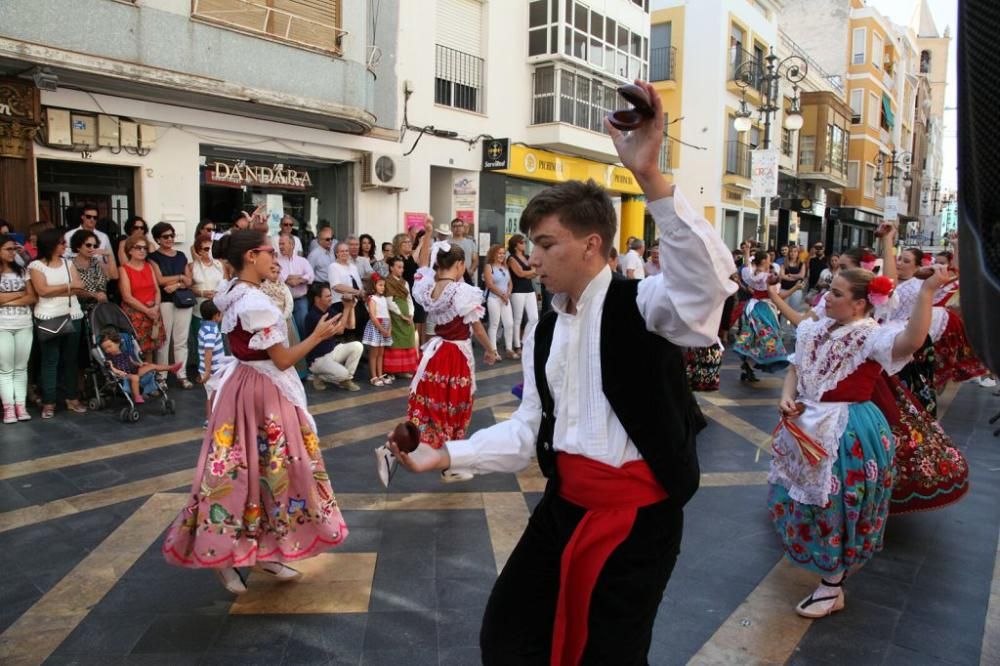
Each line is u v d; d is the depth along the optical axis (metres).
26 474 4.75
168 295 7.42
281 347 3.16
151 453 5.22
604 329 1.80
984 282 0.67
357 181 11.71
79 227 7.39
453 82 13.59
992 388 8.66
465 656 2.81
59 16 7.36
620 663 1.83
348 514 4.21
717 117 22.08
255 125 10.01
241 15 9.16
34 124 7.78
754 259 8.34
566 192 1.80
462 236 10.48
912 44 45.41
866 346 3.14
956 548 3.96
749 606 3.27
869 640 3.01
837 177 29.66
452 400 5.06
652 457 1.78
